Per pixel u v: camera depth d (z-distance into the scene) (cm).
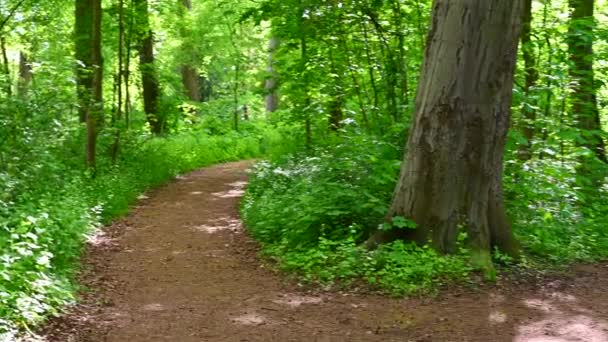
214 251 966
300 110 1442
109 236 1058
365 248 784
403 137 1005
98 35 1449
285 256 841
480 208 766
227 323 617
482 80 746
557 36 1120
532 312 620
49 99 1261
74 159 1445
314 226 866
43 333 557
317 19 1227
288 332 586
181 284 777
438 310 629
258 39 2889
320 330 588
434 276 704
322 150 1227
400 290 680
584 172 1124
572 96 1148
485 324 587
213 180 1870
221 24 2731
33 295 595
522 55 1174
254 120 3219
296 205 945
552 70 1082
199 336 582
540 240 847
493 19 735
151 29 2253
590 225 966
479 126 754
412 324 593
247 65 2952
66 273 749
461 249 748
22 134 1148
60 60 1566
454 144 755
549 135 1061
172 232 1117
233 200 1505
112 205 1235
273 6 1333
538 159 1031
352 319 613
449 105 750
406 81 1177
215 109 3047
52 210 918
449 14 745
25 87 1273
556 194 946
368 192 879
